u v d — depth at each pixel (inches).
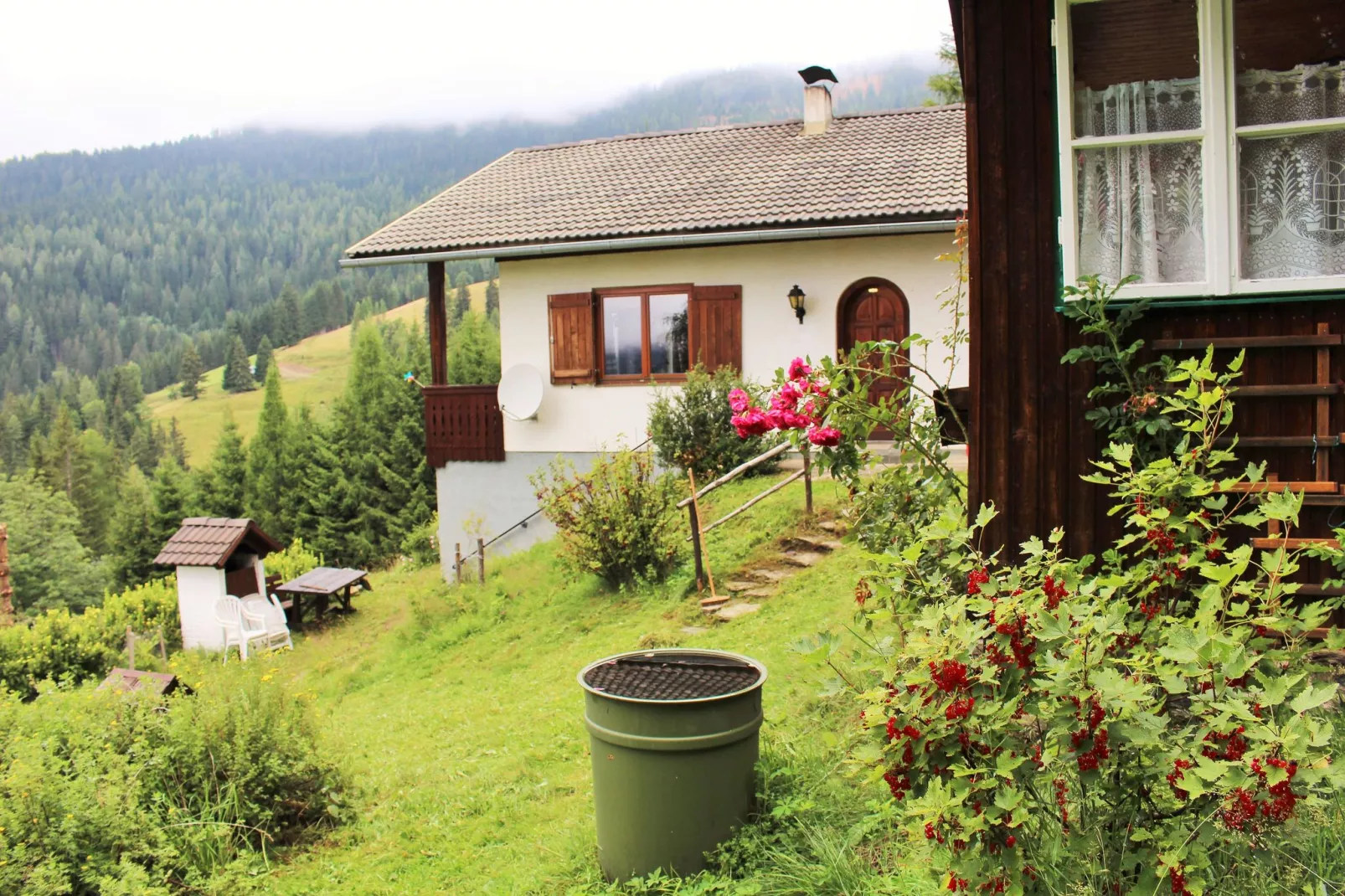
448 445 697.0
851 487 242.4
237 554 701.9
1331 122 186.9
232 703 268.8
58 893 197.8
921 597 150.6
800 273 610.9
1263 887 121.5
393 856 232.1
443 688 413.1
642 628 411.2
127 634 585.3
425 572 898.1
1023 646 122.3
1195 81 195.0
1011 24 200.7
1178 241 197.0
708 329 629.6
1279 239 192.7
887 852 165.6
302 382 5315.0
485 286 4872.0
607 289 653.3
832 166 647.8
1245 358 191.8
